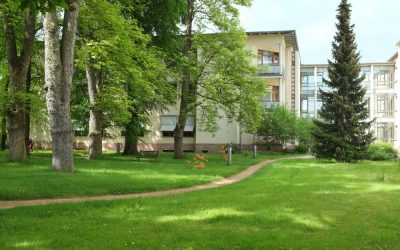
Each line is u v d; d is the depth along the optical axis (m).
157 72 28.12
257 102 32.31
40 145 50.28
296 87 58.78
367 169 23.97
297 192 13.32
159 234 7.75
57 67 18.36
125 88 29.64
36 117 28.27
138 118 33.81
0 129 32.56
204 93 34.03
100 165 22.69
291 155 42.09
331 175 20.03
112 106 26.34
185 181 16.69
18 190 12.95
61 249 6.81
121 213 9.77
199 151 48.22
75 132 37.62
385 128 67.12
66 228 8.20
